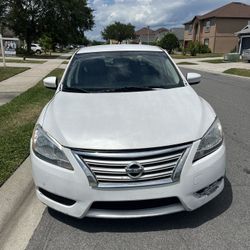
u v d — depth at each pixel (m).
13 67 22.94
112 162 2.87
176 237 3.11
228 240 3.06
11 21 46.50
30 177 4.34
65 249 3.02
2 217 3.44
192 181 2.98
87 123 3.19
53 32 48.75
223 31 56.56
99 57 4.81
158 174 2.90
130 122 3.16
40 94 10.51
